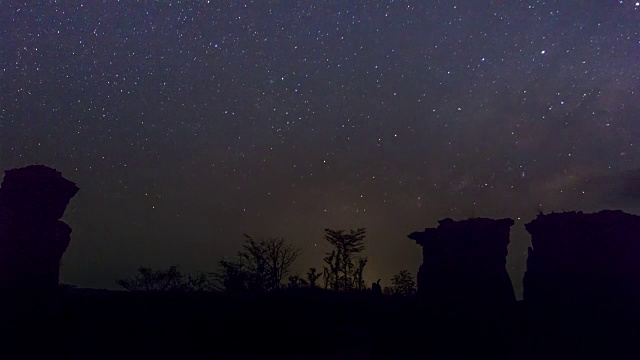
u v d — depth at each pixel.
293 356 9.41
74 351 8.37
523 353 6.61
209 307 11.88
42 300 8.51
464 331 7.00
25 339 8.07
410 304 7.67
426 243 7.60
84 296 11.35
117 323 10.02
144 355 8.84
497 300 7.18
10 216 8.38
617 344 6.11
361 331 10.88
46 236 8.57
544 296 6.65
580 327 6.34
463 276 7.28
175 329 10.27
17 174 8.50
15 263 8.30
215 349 9.62
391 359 7.30
